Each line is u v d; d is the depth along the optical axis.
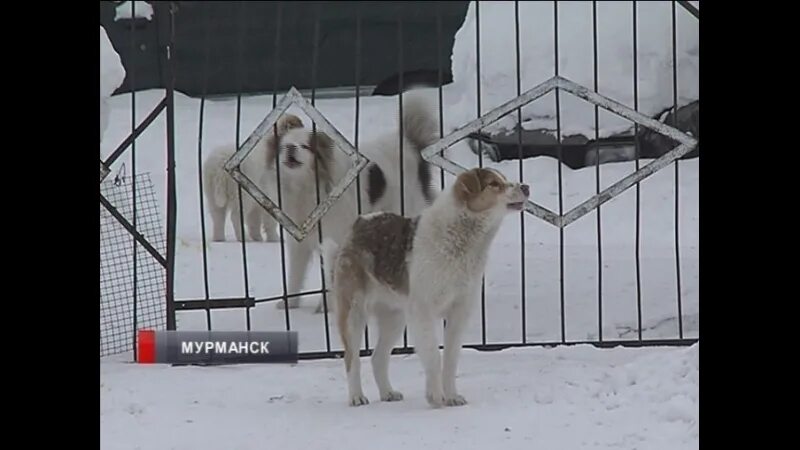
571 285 13.07
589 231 15.81
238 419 8.93
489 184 9.00
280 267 14.24
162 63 24.08
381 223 9.44
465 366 10.35
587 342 11.21
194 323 12.12
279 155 12.52
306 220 11.40
